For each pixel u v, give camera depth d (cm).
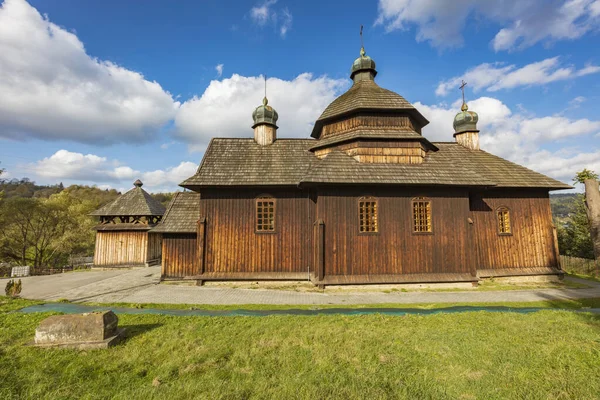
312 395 467
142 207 2416
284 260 1554
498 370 550
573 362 579
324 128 1759
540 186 1695
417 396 471
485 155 1931
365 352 637
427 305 1135
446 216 1518
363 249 1455
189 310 1059
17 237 3112
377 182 1430
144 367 580
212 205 1576
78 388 503
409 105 1606
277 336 738
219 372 555
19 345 682
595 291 1414
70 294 1348
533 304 1162
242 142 1838
